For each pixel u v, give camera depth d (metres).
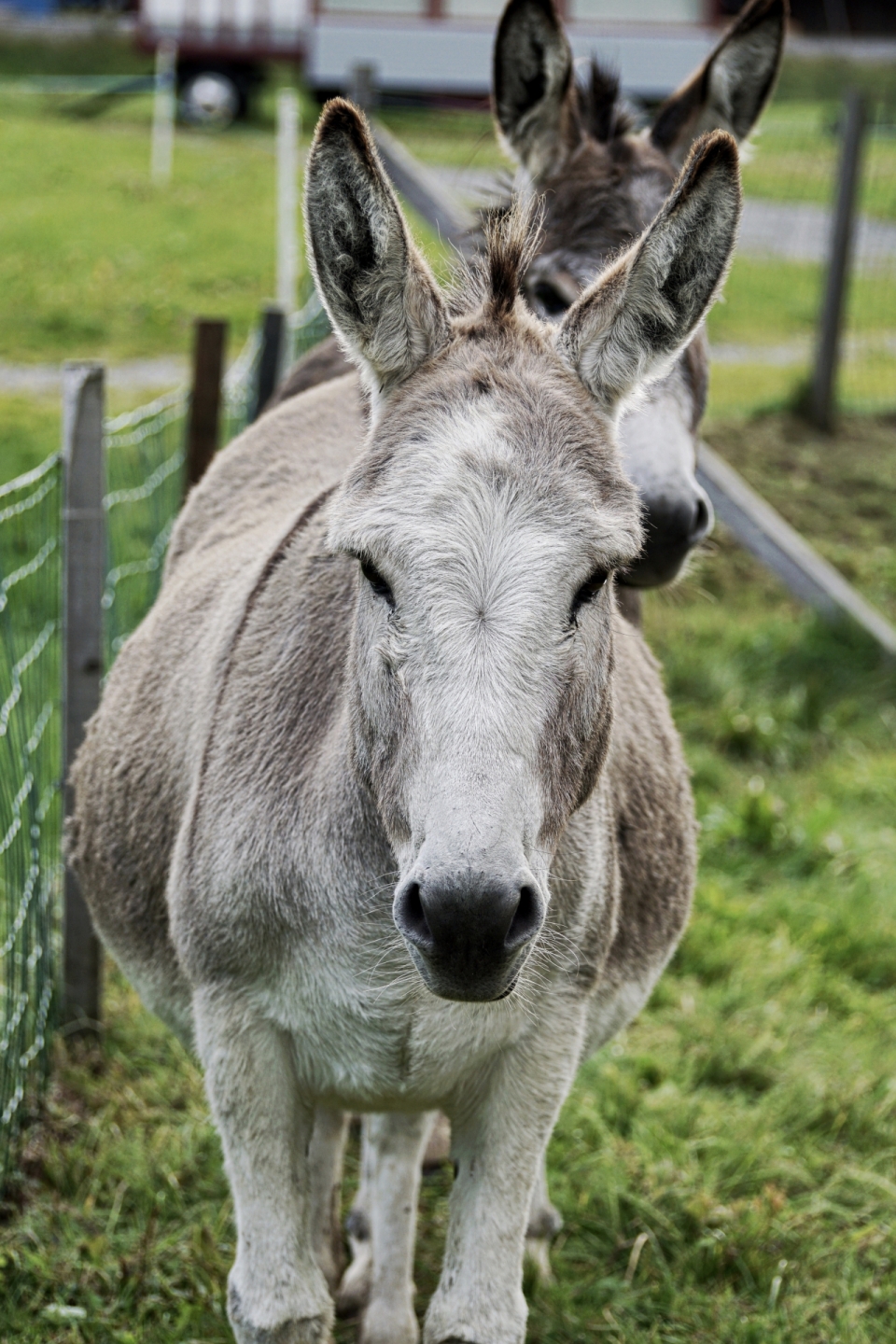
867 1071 4.28
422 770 1.99
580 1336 3.26
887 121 13.34
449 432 2.08
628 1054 4.23
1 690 3.97
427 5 19.27
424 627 2.00
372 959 2.41
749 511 7.43
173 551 3.73
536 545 2.01
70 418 3.81
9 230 13.20
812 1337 3.35
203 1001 2.60
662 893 3.18
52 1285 3.25
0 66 22.39
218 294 12.11
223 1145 2.62
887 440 9.63
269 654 2.72
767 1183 3.79
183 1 20.50
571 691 2.11
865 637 7.19
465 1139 2.62
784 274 13.58
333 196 2.21
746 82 4.16
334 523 2.15
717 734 6.31
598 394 2.30
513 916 1.94
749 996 4.56
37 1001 3.80
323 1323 2.53
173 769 2.92
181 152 18.14
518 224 2.43
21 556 6.12
